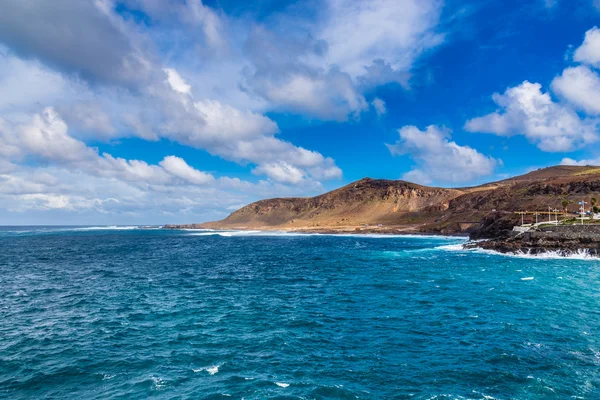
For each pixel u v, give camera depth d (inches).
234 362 812.0
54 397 665.0
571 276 1882.4
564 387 685.9
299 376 741.9
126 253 3535.9
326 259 2918.3
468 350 868.0
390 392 674.8
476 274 1994.3
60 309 1269.7
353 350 879.7
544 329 1010.1
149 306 1309.1
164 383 713.6
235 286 1706.4
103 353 864.3
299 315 1183.6
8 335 992.9
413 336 971.9
